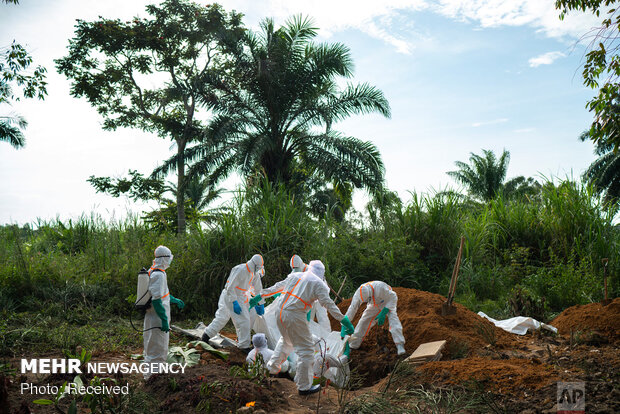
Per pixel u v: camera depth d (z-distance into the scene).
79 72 24.88
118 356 6.96
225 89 20.34
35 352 6.86
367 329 6.85
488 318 8.55
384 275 11.96
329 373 6.10
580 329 7.34
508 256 13.18
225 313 7.59
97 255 12.23
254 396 4.70
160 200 25.34
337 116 19.72
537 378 4.81
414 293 8.16
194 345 7.14
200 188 29.30
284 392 5.44
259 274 7.81
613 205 13.29
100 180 24.83
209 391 4.67
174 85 25.31
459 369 5.26
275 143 19.48
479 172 36.38
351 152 18.30
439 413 4.33
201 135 24.70
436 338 6.61
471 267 12.30
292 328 5.50
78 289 10.39
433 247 13.53
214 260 11.27
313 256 11.80
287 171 20.06
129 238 13.14
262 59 19.42
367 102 19.34
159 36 25.09
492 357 6.01
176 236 13.05
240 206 12.38
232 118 19.30
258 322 7.64
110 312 10.10
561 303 10.41
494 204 15.30
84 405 4.66
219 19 24.83
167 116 26.28
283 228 12.31
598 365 5.31
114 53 25.30
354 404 4.69
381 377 6.24
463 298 11.27
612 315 7.15
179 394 4.79
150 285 5.62
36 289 10.53
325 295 5.57
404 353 6.43
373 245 12.86
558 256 12.90
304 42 20.11
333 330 8.32
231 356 7.02
